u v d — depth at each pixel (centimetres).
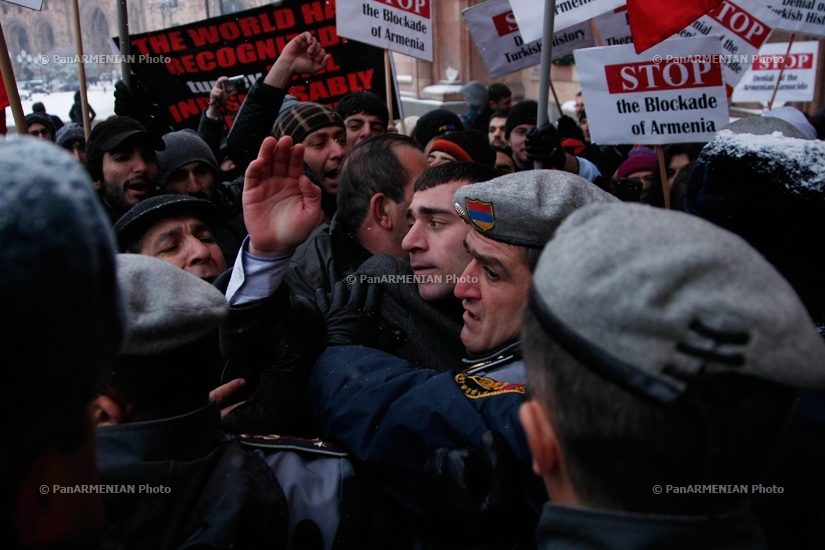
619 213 69
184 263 169
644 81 277
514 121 483
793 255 114
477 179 163
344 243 207
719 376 61
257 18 435
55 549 53
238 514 99
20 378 42
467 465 103
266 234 133
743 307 61
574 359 67
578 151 473
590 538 69
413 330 162
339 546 117
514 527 104
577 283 66
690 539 67
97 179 280
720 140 120
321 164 297
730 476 65
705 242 65
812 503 102
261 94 262
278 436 130
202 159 309
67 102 1762
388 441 120
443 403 118
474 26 401
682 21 257
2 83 251
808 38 904
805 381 62
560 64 1227
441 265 161
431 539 124
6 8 3089
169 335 102
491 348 136
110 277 48
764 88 678
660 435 64
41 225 41
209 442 111
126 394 103
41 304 42
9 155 44
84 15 2958
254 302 139
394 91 456
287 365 147
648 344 63
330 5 436
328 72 452
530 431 75
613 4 312
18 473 44
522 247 128
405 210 197
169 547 98
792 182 110
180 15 2722
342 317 158
